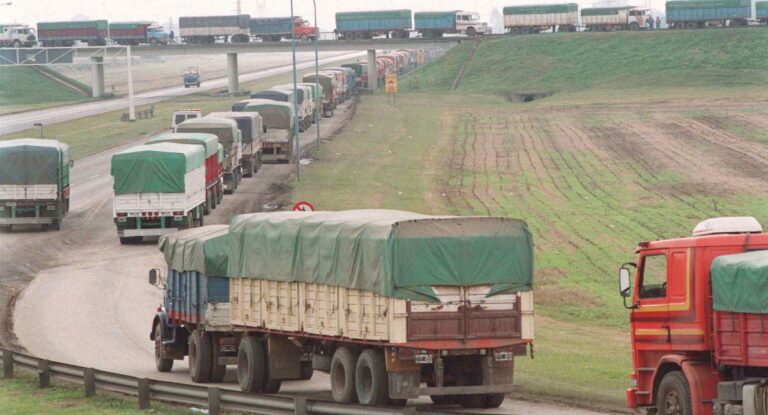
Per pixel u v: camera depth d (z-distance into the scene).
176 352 107.19
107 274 170.12
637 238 198.12
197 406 83.38
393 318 75.31
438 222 76.44
